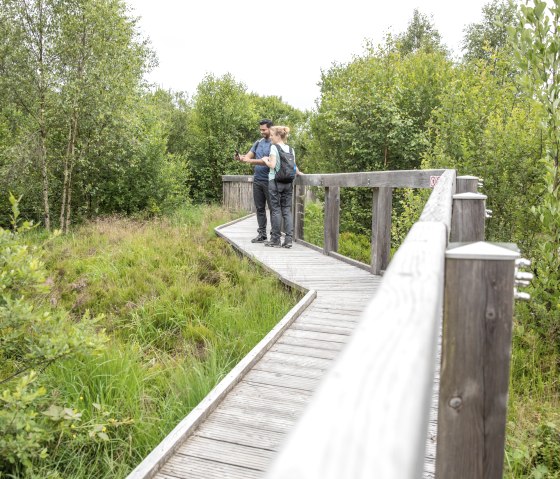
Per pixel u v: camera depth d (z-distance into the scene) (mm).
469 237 3203
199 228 11711
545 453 2930
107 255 8109
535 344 4441
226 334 5168
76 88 13180
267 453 2514
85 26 13344
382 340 619
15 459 2887
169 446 2494
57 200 15828
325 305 5035
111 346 4656
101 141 14625
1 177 13828
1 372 3736
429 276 899
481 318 1279
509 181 6406
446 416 1316
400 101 14555
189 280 6867
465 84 9070
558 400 3686
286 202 8422
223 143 23484
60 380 3793
